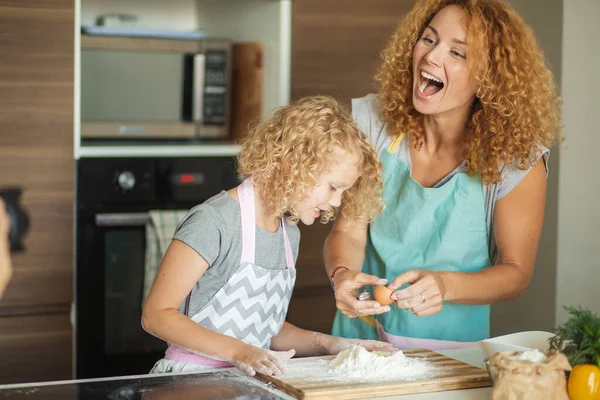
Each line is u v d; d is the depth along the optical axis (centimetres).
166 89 301
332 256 199
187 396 138
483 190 193
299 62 303
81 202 279
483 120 189
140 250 286
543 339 161
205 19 329
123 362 287
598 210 307
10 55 266
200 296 169
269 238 173
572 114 301
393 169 202
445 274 180
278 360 152
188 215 168
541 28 307
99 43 290
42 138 272
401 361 158
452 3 191
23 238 273
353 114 211
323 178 165
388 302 172
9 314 274
